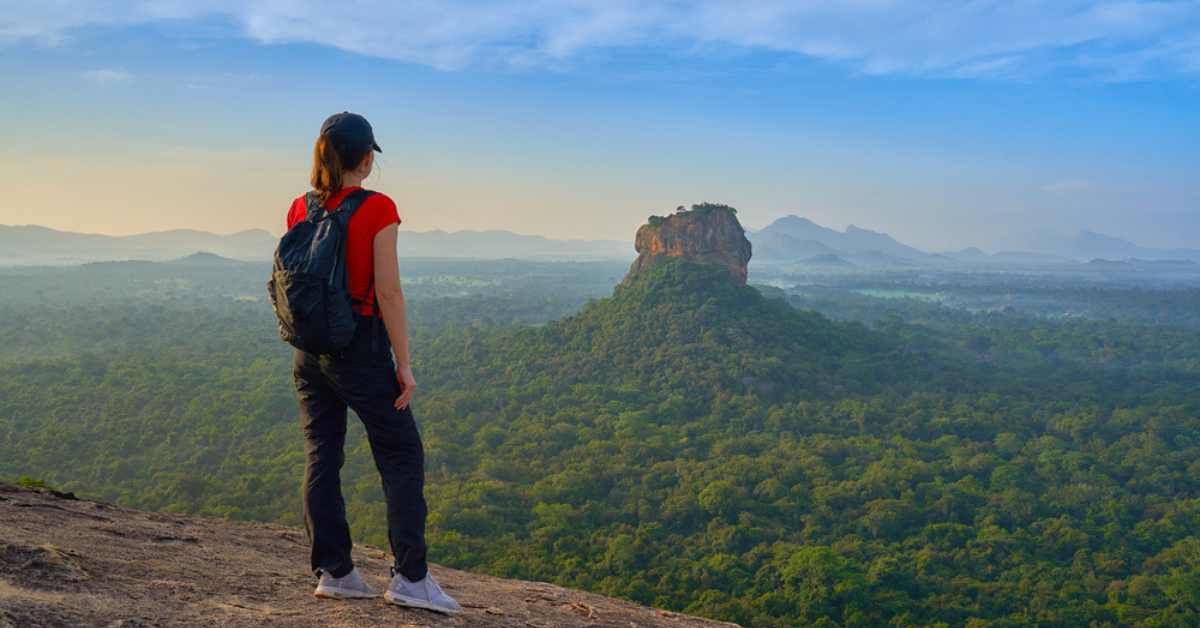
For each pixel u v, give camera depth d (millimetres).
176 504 51875
